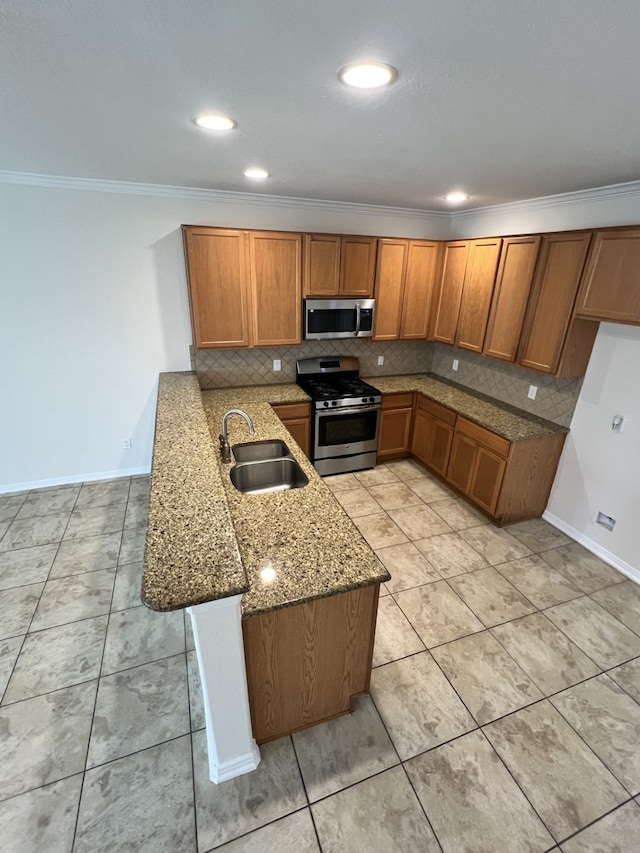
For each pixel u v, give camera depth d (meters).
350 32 1.04
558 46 1.08
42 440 3.73
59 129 1.85
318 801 1.67
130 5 0.94
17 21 1.01
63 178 3.04
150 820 1.60
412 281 4.14
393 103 1.50
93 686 2.09
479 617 2.57
